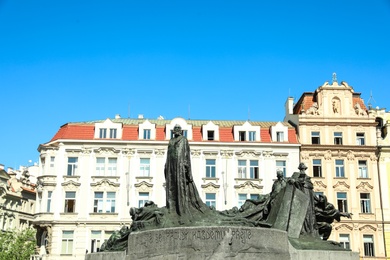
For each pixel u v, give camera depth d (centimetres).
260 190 5512
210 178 5491
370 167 5647
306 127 5747
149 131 5662
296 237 1897
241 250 1716
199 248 1719
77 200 5394
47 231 5366
